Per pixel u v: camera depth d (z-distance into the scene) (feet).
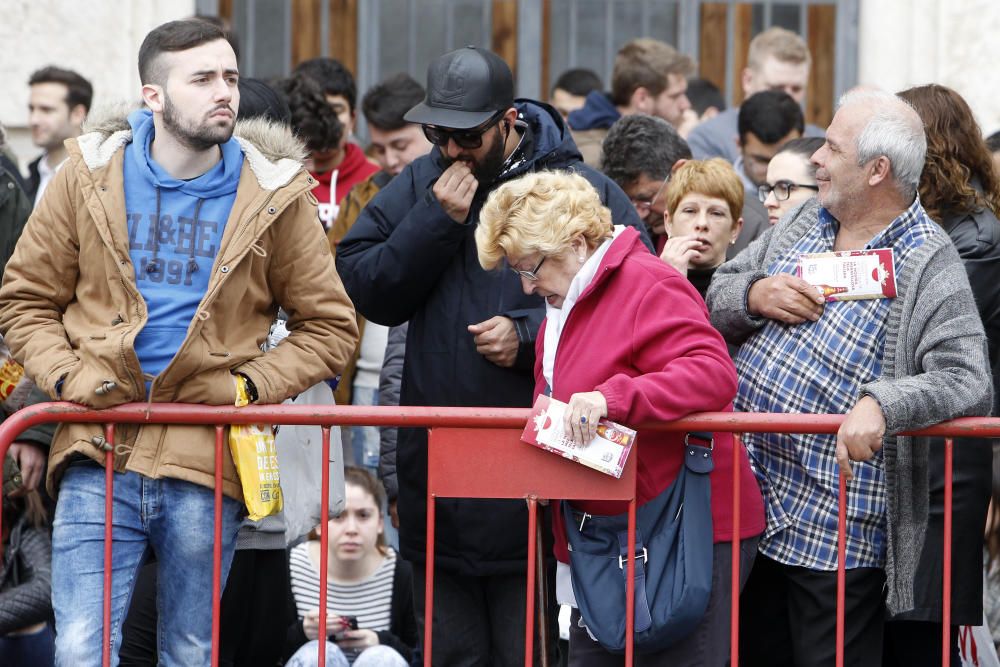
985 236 33.01
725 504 29.96
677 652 29.94
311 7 60.39
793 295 31.04
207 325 28.89
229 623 34.76
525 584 32.91
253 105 37.14
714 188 36.04
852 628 31.14
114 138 29.14
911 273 30.14
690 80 56.90
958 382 29.19
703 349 28.71
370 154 55.72
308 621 39.42
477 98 32.14
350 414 29.58
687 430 29.22
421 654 38.86
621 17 60.80
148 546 29.96
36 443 36.73
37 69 57.16
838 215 31.12
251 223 28.84
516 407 32.71
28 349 29.07
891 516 30.30
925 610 31.68
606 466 28.68
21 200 40.98
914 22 59.26
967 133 33.76
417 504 33.35
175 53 28.48
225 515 29.71
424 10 60.59
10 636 38.24
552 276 29.53
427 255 32.55
